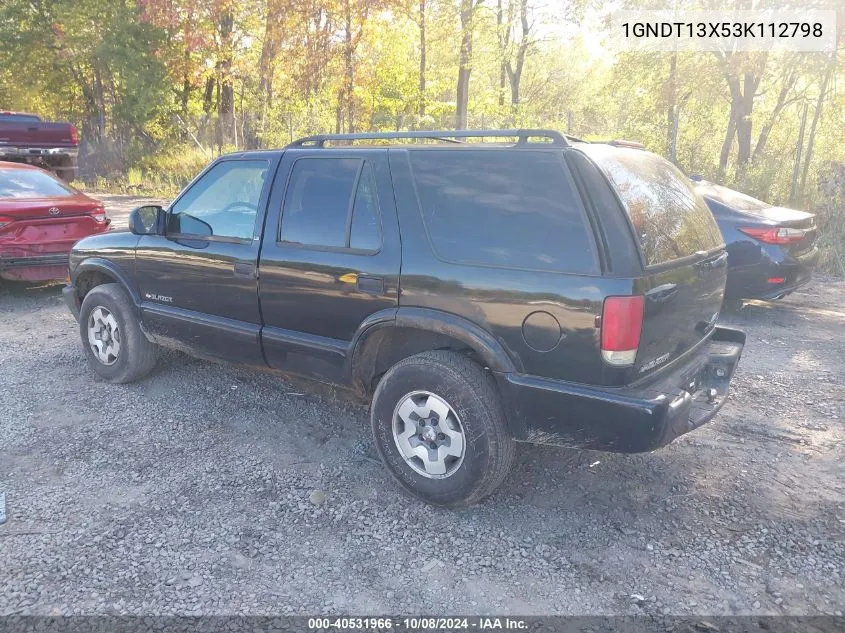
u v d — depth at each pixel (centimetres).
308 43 1745
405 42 2564
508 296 320
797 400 493
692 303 351
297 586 297
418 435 355
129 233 510
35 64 2753
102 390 516
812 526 339
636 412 299
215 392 511
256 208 423
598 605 286
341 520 347
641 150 385
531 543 328
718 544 326
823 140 1341
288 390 515
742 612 281
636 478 387
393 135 376
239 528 339
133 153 2361
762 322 709
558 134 323
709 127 1472
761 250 682
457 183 343
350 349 376
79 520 344
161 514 351
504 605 286
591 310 300
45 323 709
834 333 667
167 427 453
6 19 2561
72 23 2378
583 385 310
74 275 548
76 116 3117
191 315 459
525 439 331
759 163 1234
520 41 2542
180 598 288
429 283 342
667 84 1516
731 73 1362
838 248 969
